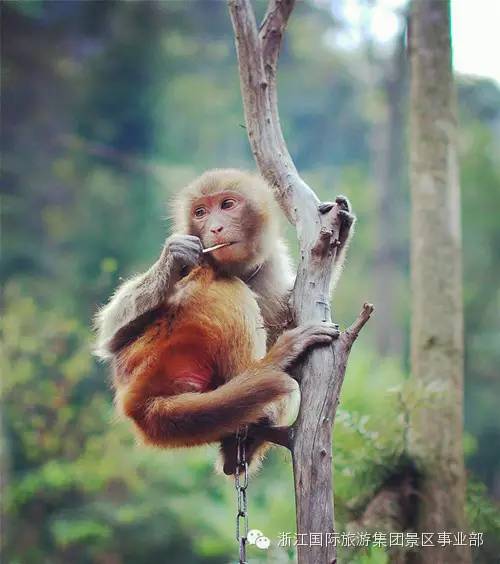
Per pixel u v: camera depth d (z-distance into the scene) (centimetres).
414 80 1059
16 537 1958
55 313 2041
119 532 1988
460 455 958
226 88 3531
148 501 2014
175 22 3397
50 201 3142
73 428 1872
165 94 3447
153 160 3441
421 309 1013
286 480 1577
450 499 934
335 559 552
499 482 2958
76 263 3048
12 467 2033
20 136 3170
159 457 1945
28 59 3194
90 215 3147
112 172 3281
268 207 730
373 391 1398
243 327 671
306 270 614
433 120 1042
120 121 3422
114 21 3319
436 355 996
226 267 718
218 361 670
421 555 890
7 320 1852
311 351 596
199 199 736
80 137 3331
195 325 671
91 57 3322
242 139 3591
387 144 3312
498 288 3262
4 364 1791
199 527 2003
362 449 934
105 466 1822
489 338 3234
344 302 3469
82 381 2033
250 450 661
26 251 2980
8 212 3016
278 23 694
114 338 698
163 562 2012
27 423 1831
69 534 1878
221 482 1986
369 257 3588
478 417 3112
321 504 559
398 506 919
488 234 3269
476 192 3291
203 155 3544
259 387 610
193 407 629
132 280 734
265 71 686
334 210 631
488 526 920
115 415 705
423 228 1027
